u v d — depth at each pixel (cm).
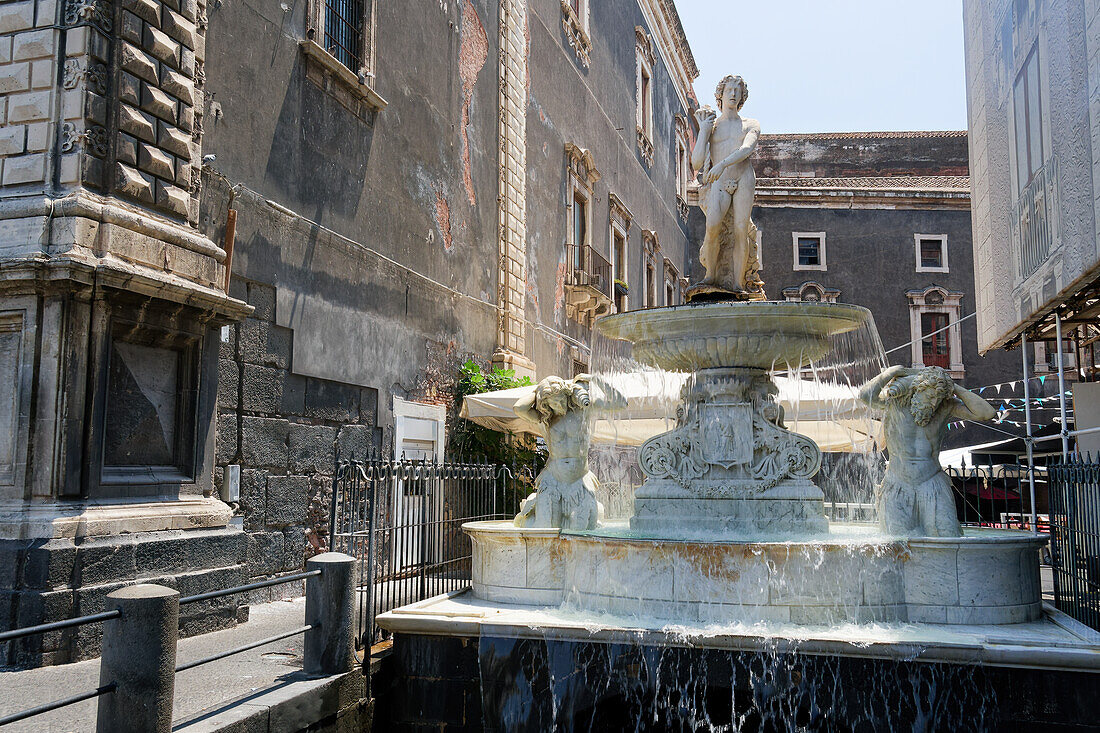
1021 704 510
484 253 1523
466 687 600
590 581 637
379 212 1147
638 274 2695
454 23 1425
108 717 400
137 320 681
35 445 618
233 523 809
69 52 669
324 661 565
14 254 634
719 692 545
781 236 3672
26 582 578
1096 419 1191
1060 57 889
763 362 723
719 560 596
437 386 1304
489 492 956
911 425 666
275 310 904
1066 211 873
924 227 3638
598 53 2336
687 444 723
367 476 695
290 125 953
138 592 412
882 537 629
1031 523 1048
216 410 791
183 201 753
